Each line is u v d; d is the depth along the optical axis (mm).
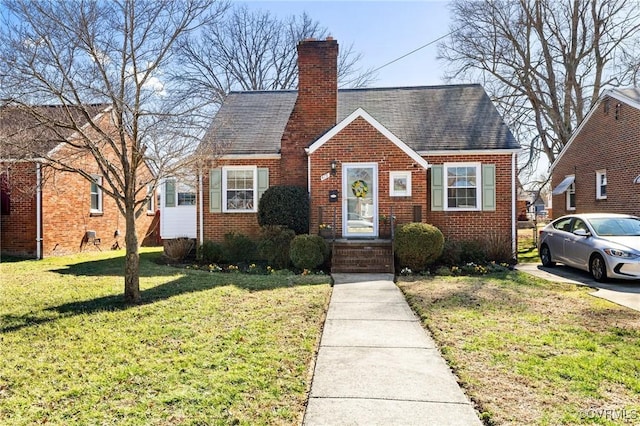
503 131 14086
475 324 5891
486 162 13531
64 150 8172
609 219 10844
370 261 11227
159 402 3553
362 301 7574
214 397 3645
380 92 17109
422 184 12641
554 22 22688
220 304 6973
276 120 15883
